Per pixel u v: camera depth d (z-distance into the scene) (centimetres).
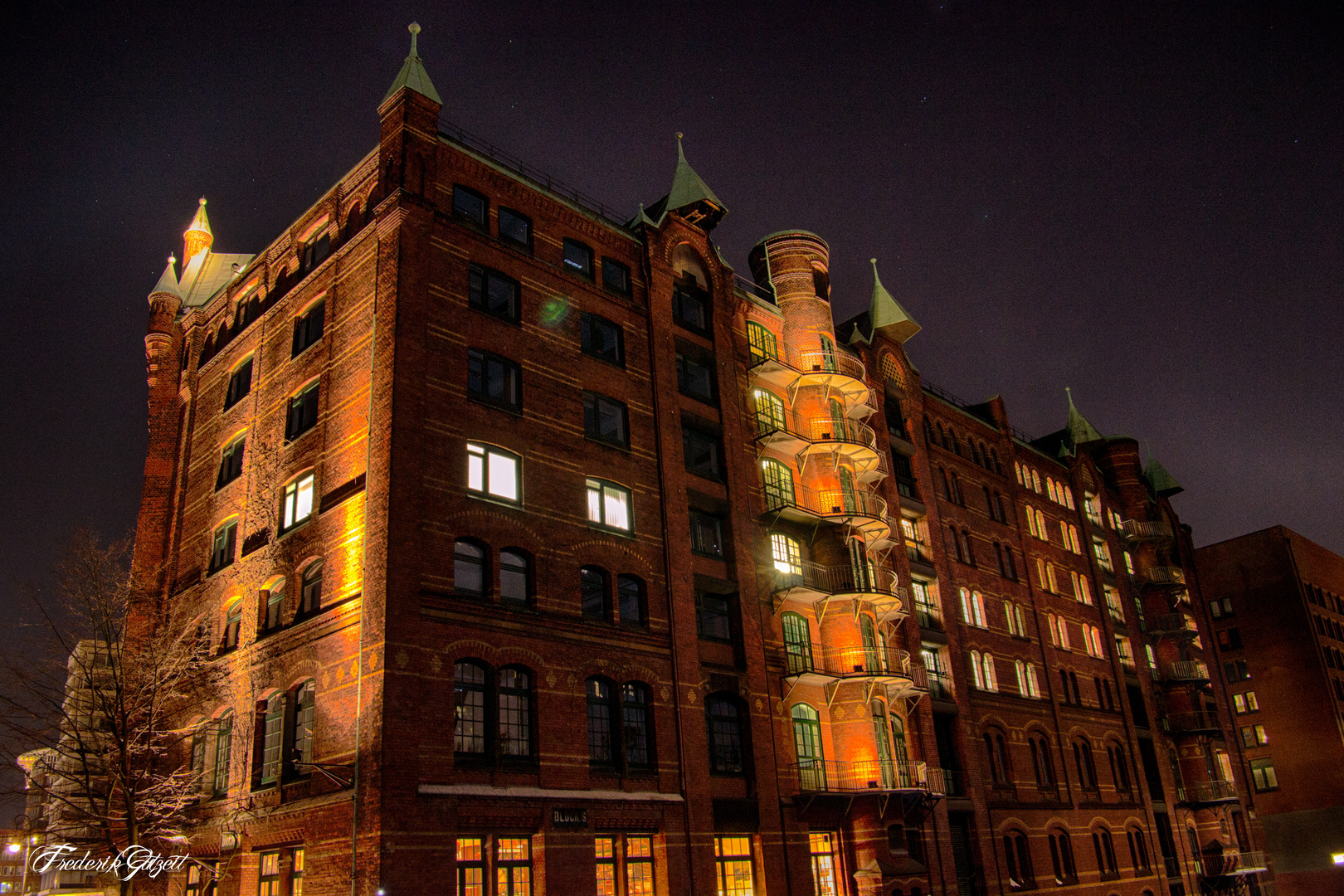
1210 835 5262
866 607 3531
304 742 2523
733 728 3056
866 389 3934
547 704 2564
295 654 2620
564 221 3228
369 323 2747
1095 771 4650
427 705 2317
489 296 2906
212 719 2912
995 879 3753
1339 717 7112
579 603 2761
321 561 2666
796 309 3975
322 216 3178
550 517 2780
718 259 3719
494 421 2745
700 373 3509
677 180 3744
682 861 2698
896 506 4088
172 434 3716
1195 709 5641
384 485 2456
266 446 3078
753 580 3294
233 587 3012
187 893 2906
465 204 2972
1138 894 4519
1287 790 7162
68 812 2958
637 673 2817
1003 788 4072
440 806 2248
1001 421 5178
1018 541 4891
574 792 2519
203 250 4116
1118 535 5862
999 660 4378
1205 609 6362
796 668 3319
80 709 2816
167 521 3594
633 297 3353
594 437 3011
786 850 2994
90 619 2805
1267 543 7675
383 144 2908
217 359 3569
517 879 2364
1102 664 5100
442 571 2470
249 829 2589
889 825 3325
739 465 3434
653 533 3056
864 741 3294
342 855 2223
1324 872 6850
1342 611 8025
